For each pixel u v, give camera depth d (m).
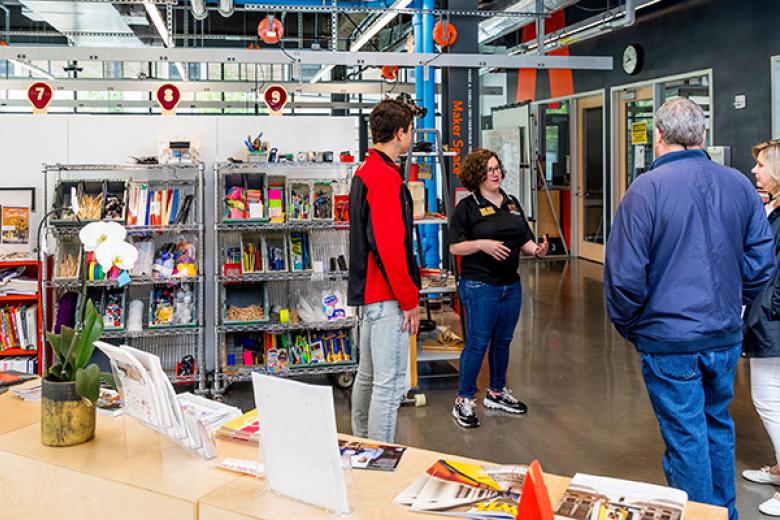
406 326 3.20
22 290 5.37
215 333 5.39
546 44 10.41
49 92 7.30
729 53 8.35
